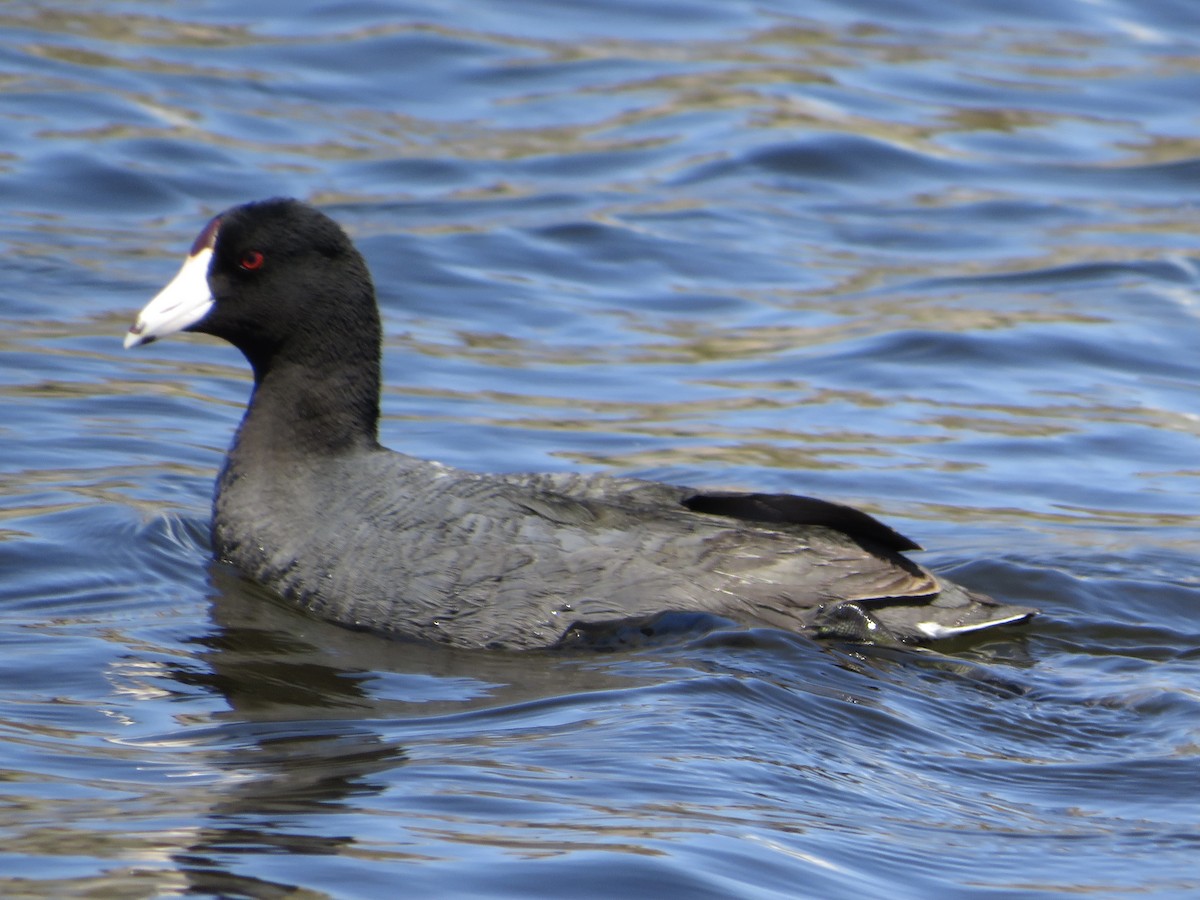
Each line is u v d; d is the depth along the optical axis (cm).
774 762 898
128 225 2050
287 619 1140
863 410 1673
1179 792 900
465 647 1095
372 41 2684
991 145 2445
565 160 2350
